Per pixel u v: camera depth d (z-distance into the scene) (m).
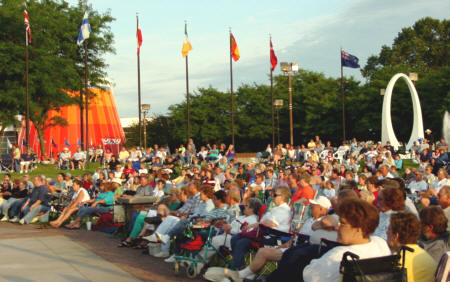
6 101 35.94
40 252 10.49
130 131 69.94
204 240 8.77
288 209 8.29
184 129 67.56
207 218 9.14
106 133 62.44
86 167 33.91
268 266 7.90
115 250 10.67
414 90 41.97
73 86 40.41
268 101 67.31
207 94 70.62
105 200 14.53
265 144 69.81
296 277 6.28
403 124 57.09
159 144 68.69
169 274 8.34
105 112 63.25
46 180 17.91
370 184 10.11
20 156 32.34
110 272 8.48
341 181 16.41
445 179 14.76
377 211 5.25
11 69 36.16
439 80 53.69
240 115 67.88
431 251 5.72
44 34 39.16
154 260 9.55
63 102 41.06
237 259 7.76
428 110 54.34
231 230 8.62
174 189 12.23
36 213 15.84
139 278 8.03
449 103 51.22
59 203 17.11
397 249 5.43
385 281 4.77
